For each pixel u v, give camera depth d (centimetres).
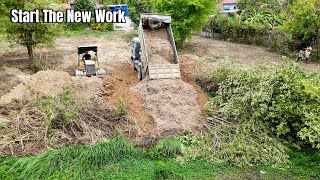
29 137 1042
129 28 3212
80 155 973
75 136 1070
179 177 941
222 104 1196
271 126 1145
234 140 1055
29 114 1134
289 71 1127
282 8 3591
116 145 1026
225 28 2808
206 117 1227
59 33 1816
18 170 918
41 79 1380
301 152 1088
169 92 1318
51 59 2033
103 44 2473
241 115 1157
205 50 2433
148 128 1178
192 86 1423
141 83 1441
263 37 2616
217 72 1426
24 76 1675
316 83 1091
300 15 2162
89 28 3038
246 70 1255
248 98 1114
